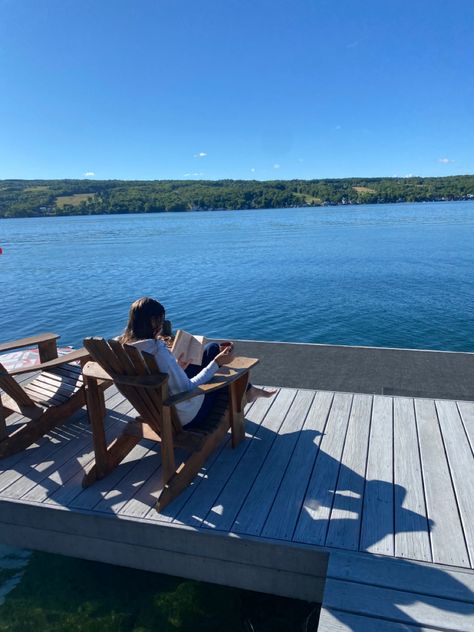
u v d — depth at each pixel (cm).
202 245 3397
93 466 295
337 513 259
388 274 1872
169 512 263
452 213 7125
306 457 320
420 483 285
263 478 296
